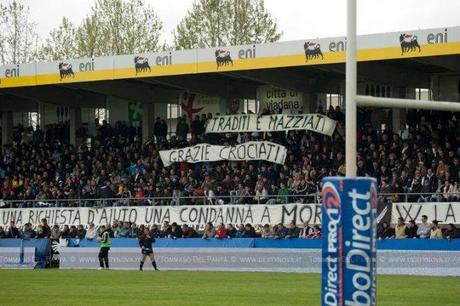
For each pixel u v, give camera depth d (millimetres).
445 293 30062
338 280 13656
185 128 57062
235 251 44750
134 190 53969
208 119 54812
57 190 56312
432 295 29359
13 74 58438
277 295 30016
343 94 55750
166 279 38219
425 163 46438
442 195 43406
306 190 47625
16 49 84312
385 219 43656
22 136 65562
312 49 48344
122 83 59469
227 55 51094
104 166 57562
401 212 43656
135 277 39719
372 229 13523
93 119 65625
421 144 47844
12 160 62406
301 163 51188
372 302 13500
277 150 51344
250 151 52188
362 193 13531
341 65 51188
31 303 28078
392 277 38094
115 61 54875
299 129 50969
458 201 42906
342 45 47531
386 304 26500
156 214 50719
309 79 54781
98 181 55750
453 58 46688
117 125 60500
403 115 52969
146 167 55375
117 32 87312
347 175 15445
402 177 45469
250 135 54688
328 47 47844
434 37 44625
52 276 40906
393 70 51094
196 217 49469
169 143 56469
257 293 30875
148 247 45156
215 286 34062
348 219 13594
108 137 60219
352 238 13578
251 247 45062
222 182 51344
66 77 56531
